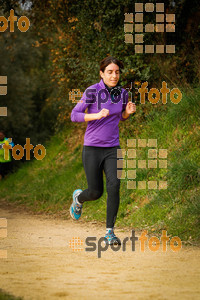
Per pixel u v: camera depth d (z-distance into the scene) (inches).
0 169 757.9
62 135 694.5
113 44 496.7
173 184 353.1
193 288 165.8
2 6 571.8
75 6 536.4
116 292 160.7
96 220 398.0
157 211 342.6
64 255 236.5
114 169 265.6
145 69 479.8
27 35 868.0
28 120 906.7
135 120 476.7
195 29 480.7
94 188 271.3
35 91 929.5
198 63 462.3
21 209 523.5
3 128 896.9
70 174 544.1
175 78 471.5
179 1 486.9
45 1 566.3
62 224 388.5
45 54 903.1
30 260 221.9
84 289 165.2
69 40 554.9
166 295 156.3
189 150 383.9
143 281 176.7
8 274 191.0
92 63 516.4
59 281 177.8
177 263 213.6
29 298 153.5
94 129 264.4
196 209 302.4
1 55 876.0
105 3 494.9
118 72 266.5
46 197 529.7
